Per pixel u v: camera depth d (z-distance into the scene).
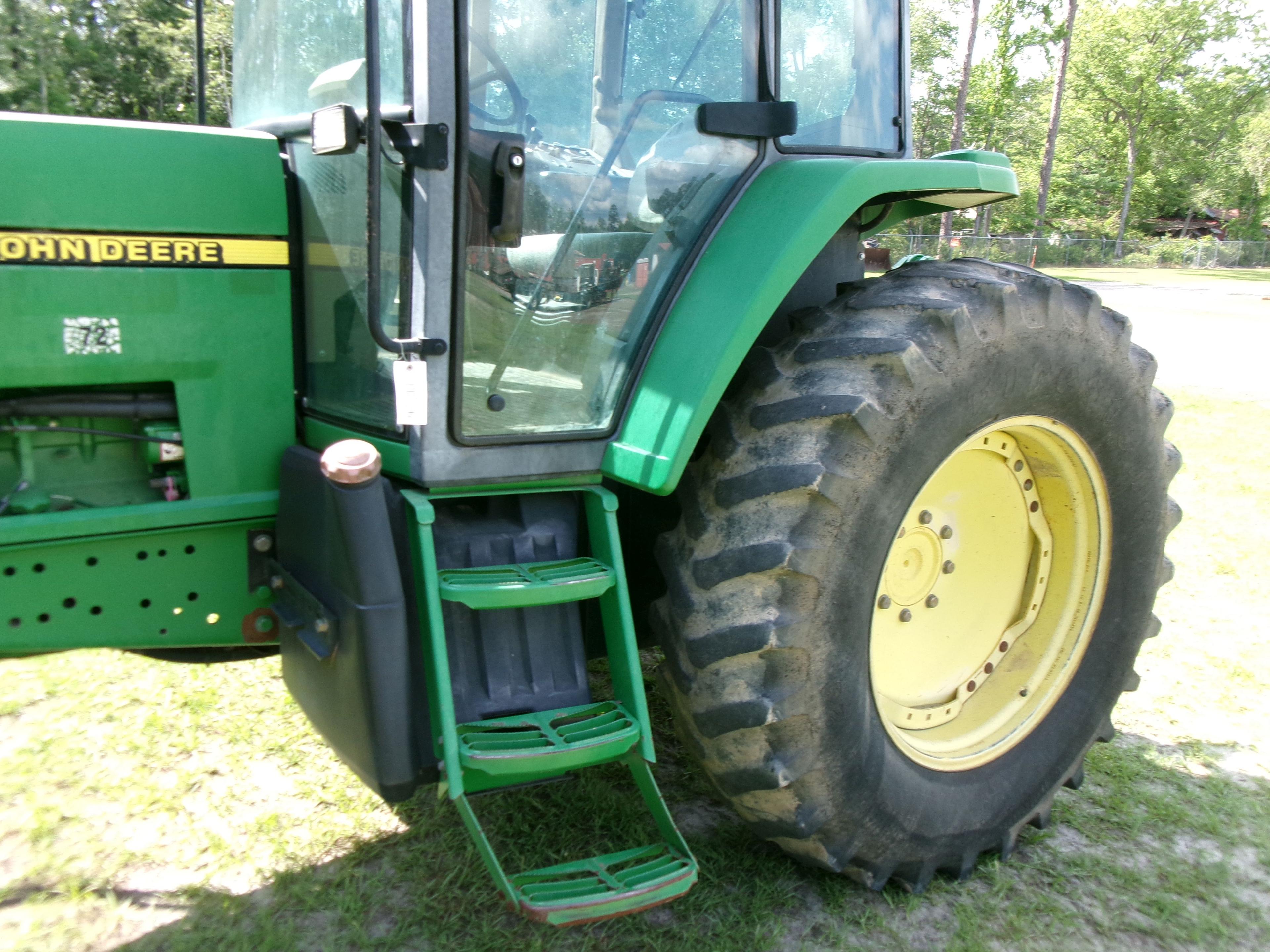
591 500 2.25
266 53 2.52
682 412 2.12
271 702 3.23
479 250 2.05
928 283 2.38
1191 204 56.03
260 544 2.40
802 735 2.14
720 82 2.38
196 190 2.24
